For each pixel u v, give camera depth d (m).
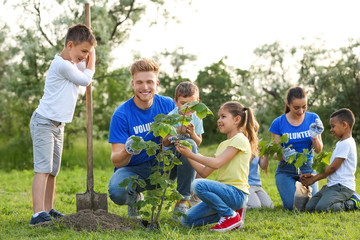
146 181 4.41
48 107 4.29
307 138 5.30
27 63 14.45
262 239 3.44
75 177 9.62
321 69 14.75
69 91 4.34
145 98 4.12
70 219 3.97
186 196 4.33
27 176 10.09
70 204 5.91
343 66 14.44
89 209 4.34
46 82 4.37
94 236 3.56
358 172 8.03
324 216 4.34
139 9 16.22
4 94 15.52
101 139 15.12
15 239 3.62
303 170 5.30
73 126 14.55
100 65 14.54
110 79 15.75
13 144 14.84
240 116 3.96
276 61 17.95
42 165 4.26
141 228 3.87
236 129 3.99
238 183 3.83
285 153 4.96
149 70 4.11
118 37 16.38
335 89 14.23
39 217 4.18
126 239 3.42
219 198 3.76
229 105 3.99
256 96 18.44
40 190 4.25
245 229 3.89
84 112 15.48
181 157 4.24
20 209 5.54
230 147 3.82
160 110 4.36
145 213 3.79
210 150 13.62
